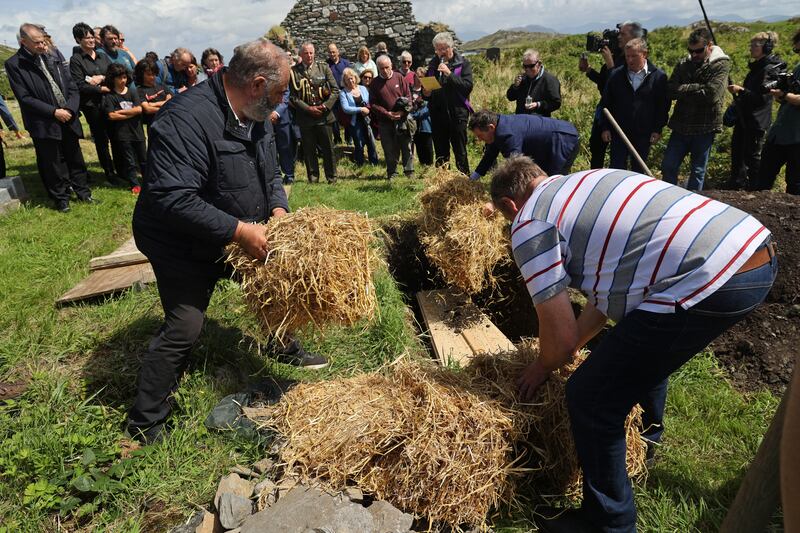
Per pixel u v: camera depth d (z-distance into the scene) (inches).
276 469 94.8
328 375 134.3
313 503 83.1
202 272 106.8
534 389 97.8
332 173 323.3
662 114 246.5
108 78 292.5
